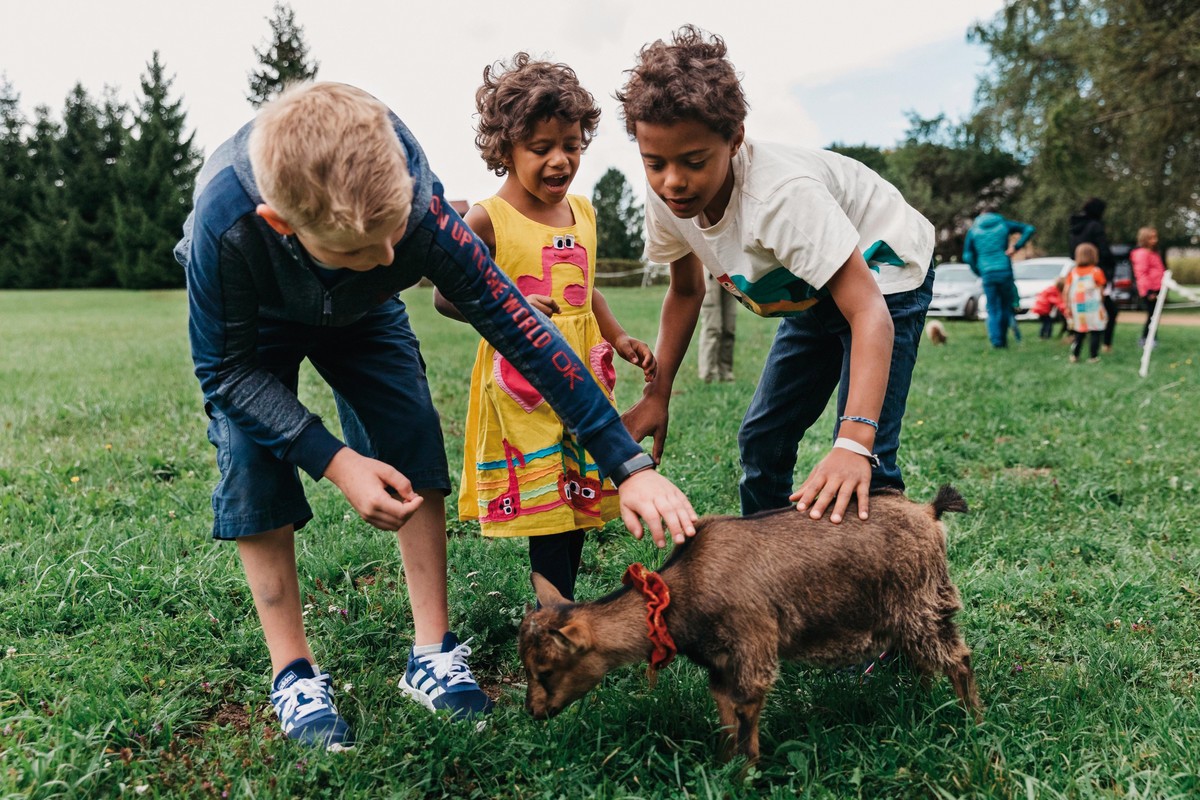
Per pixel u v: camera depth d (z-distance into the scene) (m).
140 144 47.41
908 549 2.69
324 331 2.74
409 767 2.55
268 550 2.77
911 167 56.06
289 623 2.81
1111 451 6.21
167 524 4.42
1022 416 7.51
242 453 2.67
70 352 12.43
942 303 21.28
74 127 50.84
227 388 2.44
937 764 2.49
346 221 1.94
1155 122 21.77
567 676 2.59
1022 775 2.41
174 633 3.31
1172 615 3.61
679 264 3.35
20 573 3.79
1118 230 27.53
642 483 2.47
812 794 2.40
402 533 2.96
